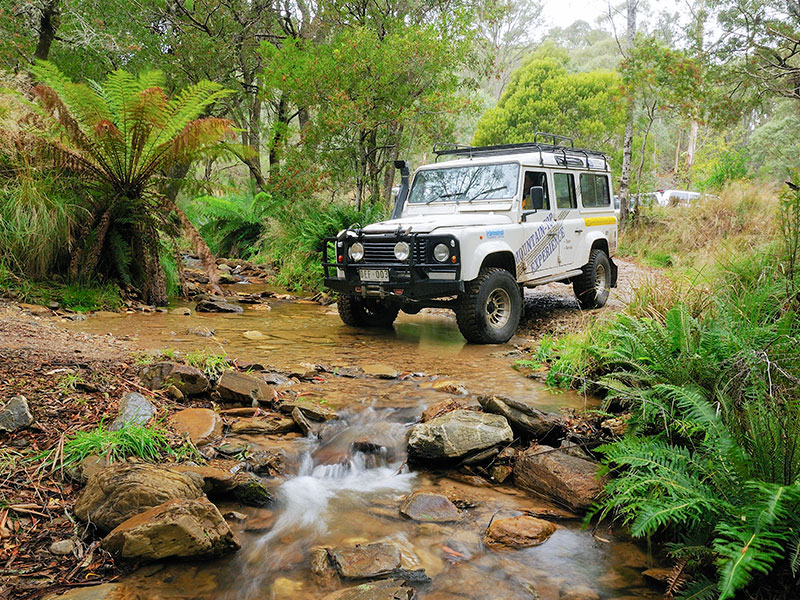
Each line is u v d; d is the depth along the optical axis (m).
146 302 8.02
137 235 7.91
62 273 7.57
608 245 9.23
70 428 3.28
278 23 17.17
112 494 2.62
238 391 4.07
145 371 4.10
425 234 6.32
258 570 2.46
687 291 5.54
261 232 14.72
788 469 2.50
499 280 6.59
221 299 8.81
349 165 12.59
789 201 5.40
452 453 3.46
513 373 5.24
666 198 21.92
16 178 7.28
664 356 3.87
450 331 7.43
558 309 8.80
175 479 2.76
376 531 2.81
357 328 7.36
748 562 2.05
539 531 2.80
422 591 2.37
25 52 12.12
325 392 4.46
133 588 2.29
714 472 2.66
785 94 15.16
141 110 7.16
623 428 3.73
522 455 3.47
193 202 15.37
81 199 7.66
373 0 13.70
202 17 16.64
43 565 2.35
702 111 16.30
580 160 8.60
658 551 2.70
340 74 11.61
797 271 5.17
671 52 15.93
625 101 19.31
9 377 3.76
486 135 31.00
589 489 3.07
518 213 7.05
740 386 3.42
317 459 3.49
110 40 14.10
